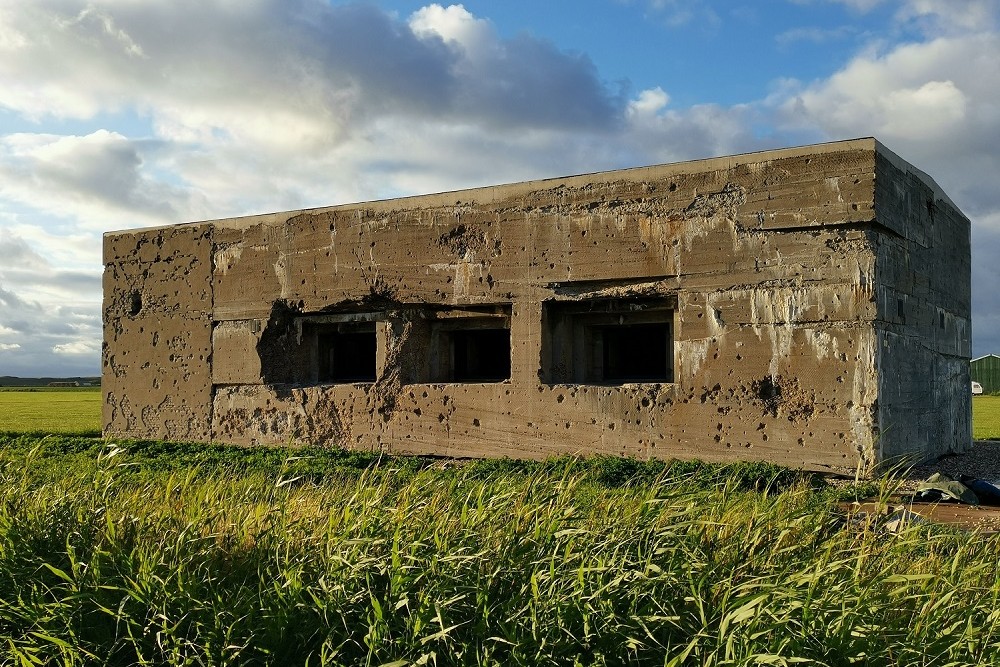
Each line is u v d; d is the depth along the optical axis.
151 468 7.51
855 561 3.61
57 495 4.67
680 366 7.91
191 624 3.39
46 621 3.48
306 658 3.24
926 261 8.74
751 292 7.63
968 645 2.95
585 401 8.26
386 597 3.36
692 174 7.91
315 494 4.92
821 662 2.82
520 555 3.64
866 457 7.10
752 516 3.98
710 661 2.88
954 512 6.27
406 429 9.05
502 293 8.66
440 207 8.98
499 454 8.59
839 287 7.28
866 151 7.20
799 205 7.46
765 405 7.55
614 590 3.28
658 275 8.02
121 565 3.81
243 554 3.94
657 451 7.95
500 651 3.19
